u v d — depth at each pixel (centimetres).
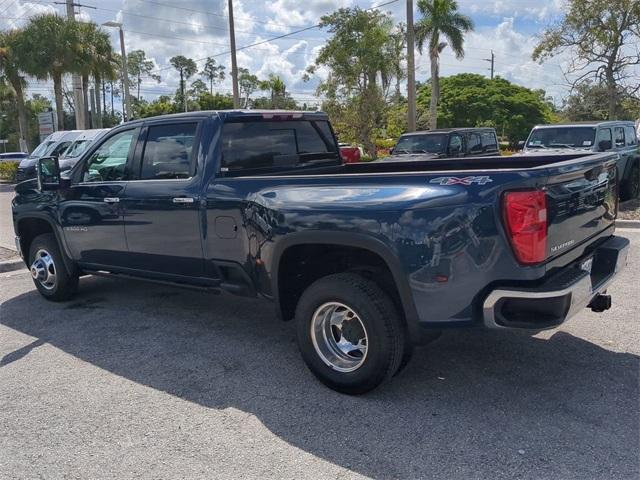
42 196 614
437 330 369
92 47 2812
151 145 518
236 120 492
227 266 467
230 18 2548
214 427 365
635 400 382
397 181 372
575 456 321
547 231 342
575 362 442
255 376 438
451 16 3322
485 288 346
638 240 888
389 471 313
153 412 386
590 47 2447
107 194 543
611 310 555
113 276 579
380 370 382
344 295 385
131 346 505
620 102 2534
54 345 513
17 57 2775
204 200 468
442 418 367
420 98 5959
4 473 321
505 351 467
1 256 872
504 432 348
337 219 383
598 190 419
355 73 2622
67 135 1936
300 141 556
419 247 354
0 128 5862
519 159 499
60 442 352
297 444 343
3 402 405
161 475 316
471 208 339
